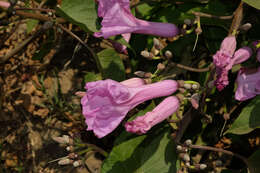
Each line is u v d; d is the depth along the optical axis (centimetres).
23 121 60
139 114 49
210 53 54
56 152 58
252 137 55
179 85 44
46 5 58
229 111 53
